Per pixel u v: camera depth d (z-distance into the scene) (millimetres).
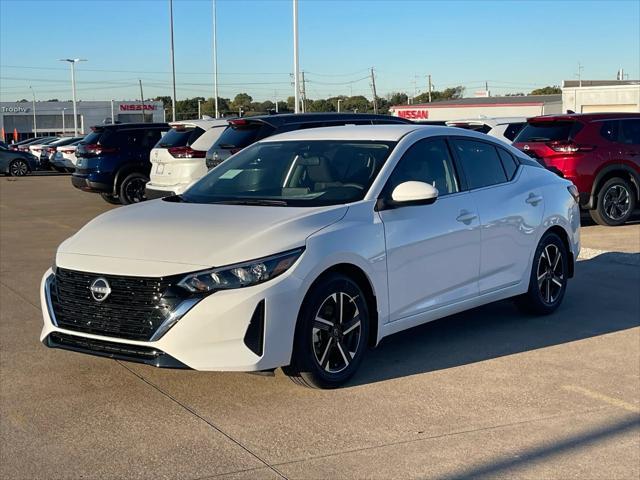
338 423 4461
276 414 4598
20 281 8633
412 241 5367
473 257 5938
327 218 4941
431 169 5805
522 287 6523
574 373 5355
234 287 4387
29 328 6566
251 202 5348
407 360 5629
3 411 4652
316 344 4801
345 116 11742
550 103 54625
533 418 4547
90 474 3834
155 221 5035
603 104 43562
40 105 90562
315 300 4699
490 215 6094
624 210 12422
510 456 4035
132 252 4652
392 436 4281
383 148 5641
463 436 4285
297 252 4609
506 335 6289
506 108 55688
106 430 4375
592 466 3926
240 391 4988
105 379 5227
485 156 6410
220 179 5988
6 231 13055
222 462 3963
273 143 6234
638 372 5383
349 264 4922
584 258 9539
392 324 5293
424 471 3859
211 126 13656
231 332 4359
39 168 33812
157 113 93562
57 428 4402
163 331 4379
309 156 5777
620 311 7047
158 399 4855
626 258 9461
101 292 4566
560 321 6715
